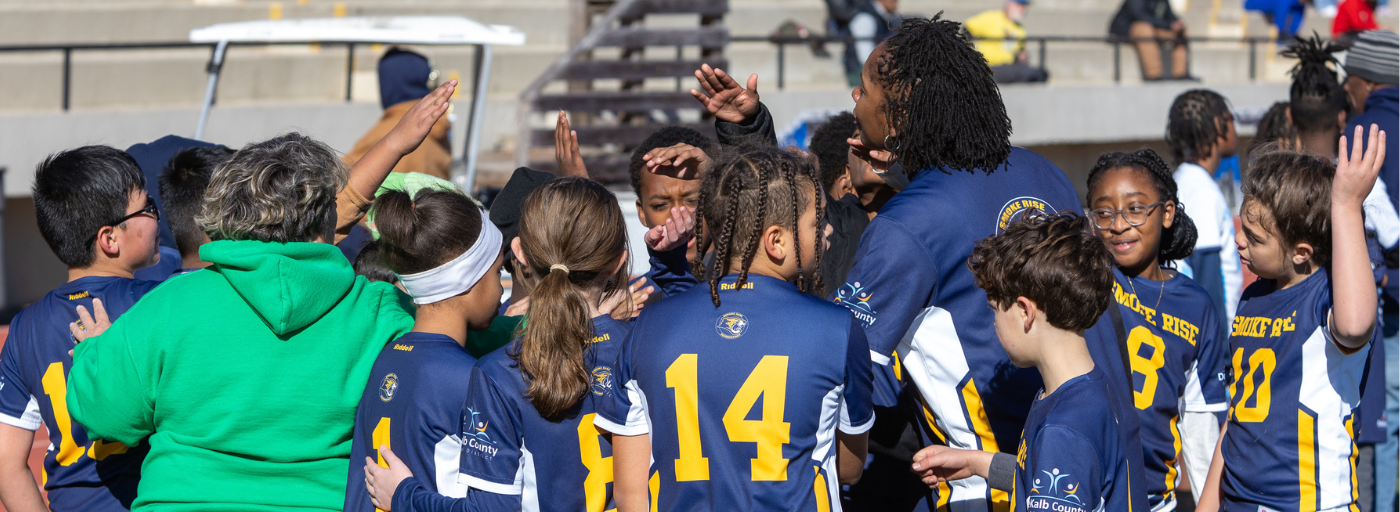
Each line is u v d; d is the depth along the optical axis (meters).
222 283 3.20
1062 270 2.84
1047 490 2.78
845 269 4.20
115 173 3.64
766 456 2.74
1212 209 5.70
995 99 3.25
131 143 12.03
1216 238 5.67
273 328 3.14
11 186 11.38
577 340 3.00
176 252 4.79
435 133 8.34
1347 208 3.50
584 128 10.89
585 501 3.12
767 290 2.86
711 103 4.16
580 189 3.15
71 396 3.17
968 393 3.29
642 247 6.79
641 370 2.89
